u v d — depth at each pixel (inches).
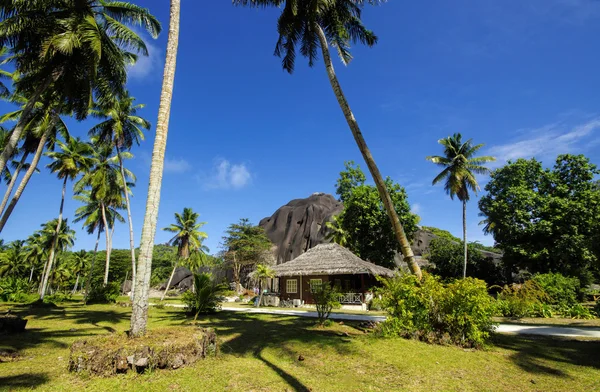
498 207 1185.4
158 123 309.6
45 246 1861.5
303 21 540.4
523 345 347.9
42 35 486.0
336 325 474.0
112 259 2422.5
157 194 296.0
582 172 1130.7
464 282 358.9
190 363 248.5
